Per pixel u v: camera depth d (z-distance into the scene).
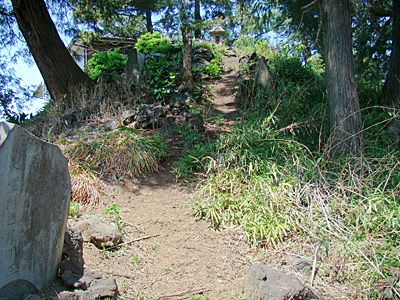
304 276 3.66
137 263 3.96
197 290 3.52
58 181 2.96
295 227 4.38
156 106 8.52
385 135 7.03
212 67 12.91
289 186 4.84
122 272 3.77
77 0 10.50
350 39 6.27
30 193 2.73
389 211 4.23
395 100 8.13
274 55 13.75
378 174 5.29
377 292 3.27
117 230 4.32
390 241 3.88
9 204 2.59
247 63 13.44
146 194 5.76
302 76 11.01
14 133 2.60
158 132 7.40
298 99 8.19
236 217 4.81
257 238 4.34
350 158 5.37
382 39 10.86
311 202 4.55
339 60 6.18
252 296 3.21
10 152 2.58
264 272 3.28
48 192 2.88
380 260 3.63
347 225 4.29
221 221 4.74
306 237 4.23
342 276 3.59
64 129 7.93
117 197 5.57
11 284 2.63
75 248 3.29
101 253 4.03
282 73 10.97
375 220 4.17
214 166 5.61
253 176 5.27
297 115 7.56
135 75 9.80
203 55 14.77
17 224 2.65
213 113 9.18
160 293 3.46
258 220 4.52
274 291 2.98
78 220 4.69
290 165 5.42
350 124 6.04
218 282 3.67
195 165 6.29
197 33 20.06
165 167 6.63
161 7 9.98
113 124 7.66
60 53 9.89
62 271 3.07
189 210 5.17
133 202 5.48
